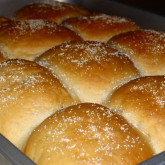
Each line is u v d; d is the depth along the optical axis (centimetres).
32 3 37
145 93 21
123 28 31
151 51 27
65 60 24
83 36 31
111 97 22
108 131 18
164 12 42
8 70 22
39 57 26
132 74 24
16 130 20
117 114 20
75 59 24
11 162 15
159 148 19
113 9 37
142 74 26
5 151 16
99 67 23
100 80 23
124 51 27
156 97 20
